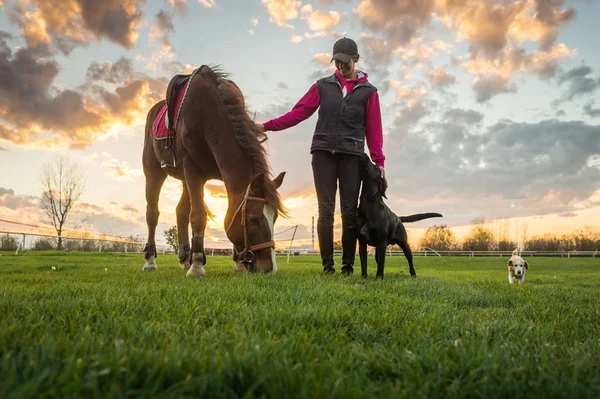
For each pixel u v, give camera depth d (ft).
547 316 10.13
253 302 10.32
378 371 5.25
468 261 91.56
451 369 5.19
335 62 19.85
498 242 161.38
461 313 9.98
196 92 17.43
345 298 11.24
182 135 17.76
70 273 20.40
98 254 63.21
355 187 19.84
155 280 15.26
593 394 4.35
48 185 109.40
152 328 6.37
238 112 16.94
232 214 16.57
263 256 16.29
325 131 19.70
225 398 4.09
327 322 7.69
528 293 15.62
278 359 5.03
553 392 4.34
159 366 4.37
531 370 5.02
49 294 10.41
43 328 6.14
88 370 4.22
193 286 12.73
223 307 8.87
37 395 3.57
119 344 5.01
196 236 18.26
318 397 3.96
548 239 154.81
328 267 20.47
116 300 9.02
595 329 8.38
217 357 4.66
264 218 16.11
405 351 5.73
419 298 12.32
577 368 5.08
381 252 19.77
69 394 3.66
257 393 4.28
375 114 20.13
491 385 4.59
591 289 19.66
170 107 18.80
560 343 7.00
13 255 49.11
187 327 6.82
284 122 20.06
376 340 6.97
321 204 20.25
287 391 4.18
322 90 19.98
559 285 22.54
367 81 20.31
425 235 163.22
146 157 22.97
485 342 6.25
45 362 4.41
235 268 21.16
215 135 16.87
